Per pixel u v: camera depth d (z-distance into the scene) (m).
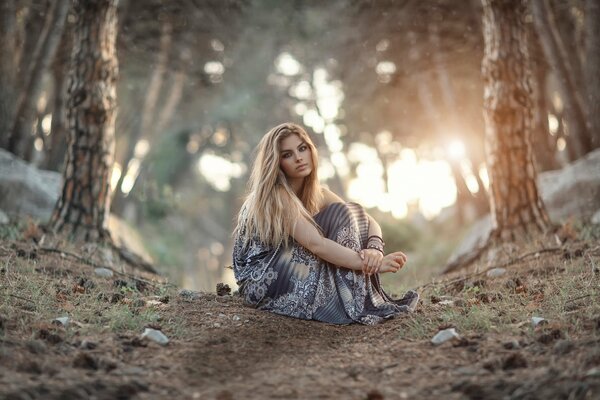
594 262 5.62
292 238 4.76
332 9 15.18
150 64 15.40
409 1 12.88
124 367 3.47
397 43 13.81
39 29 11.92
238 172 29.64
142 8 13.55
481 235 11.18
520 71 7.45
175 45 15.40
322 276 4.64
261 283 4.71
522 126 7.43
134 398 3.07
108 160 7.71
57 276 5.69
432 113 15.62
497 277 6.01
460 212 16.89
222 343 3.98
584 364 3.26
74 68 7.63
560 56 10.23
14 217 8.62
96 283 5.54
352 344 4.07
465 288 5.61
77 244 7.36
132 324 4.21
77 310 4.52
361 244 4.76
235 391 3.19
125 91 17.02
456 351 3.73
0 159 10.12
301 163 4.80
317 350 3.93
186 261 25.48
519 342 3.75
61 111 12.50
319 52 17.11
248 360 3.70
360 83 15.93
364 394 3.14
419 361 3.62
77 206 7.55
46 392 2.99
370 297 4.64
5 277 5.21
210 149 25.86
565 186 9.77
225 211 32.16
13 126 10.72
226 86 19.80
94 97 7.59
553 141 13.47
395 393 3.15
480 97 14.76
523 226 7.34
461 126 14.87
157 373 3.42
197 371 3.48
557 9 11.55
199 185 31.34
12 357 3.43
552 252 6.46
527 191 7.40
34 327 3.98
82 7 7.61
